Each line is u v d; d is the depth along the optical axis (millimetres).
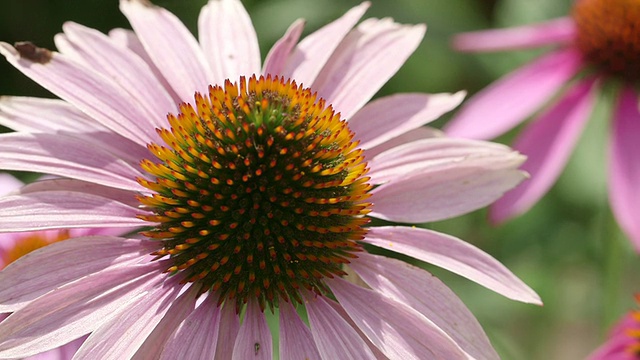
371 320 302
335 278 309
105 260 301
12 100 310
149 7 325
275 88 312
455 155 318
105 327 292
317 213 308
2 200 297
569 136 387
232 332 302
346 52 328
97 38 319
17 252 336
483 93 405
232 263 305
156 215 306
